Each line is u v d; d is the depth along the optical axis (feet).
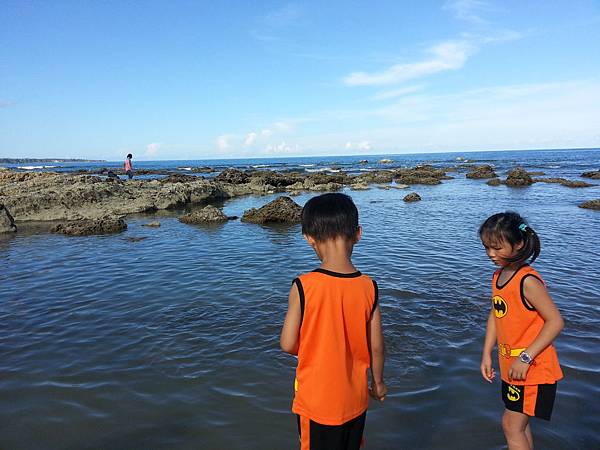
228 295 19.89
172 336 15.52
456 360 13.34
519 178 85.66
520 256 8.14
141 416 10.78
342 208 6.86
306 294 6.58
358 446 6.94
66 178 64.85
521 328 8.02
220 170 175.63
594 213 45.47
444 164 190.19
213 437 9.92
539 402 7.79
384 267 24.26
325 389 6.51
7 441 9.93
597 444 9.35
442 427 10.09
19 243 34.22
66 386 12.26
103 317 17.54
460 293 19.53
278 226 41.39
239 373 12.84
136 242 33.76
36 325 16.83
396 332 15.37
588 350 13.65
